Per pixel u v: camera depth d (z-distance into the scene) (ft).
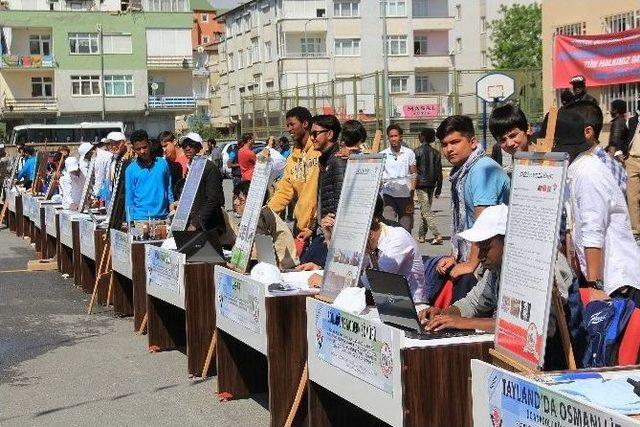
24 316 39.22
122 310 38.60
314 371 19.69
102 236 40.96
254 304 22.20
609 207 19.19
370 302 18.74
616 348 15.35
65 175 53.78
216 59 353.51
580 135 19.92
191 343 27.71
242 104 128.47
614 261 19.19
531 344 13.58
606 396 12.29
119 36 249.55
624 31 69.21
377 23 253.24
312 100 108.58
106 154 48.01
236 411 24.20
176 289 28.78
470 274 19.75
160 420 23.70
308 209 29.19
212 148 117.91
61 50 244.83
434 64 257.75
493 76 70.03
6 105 243.60
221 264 27.40
